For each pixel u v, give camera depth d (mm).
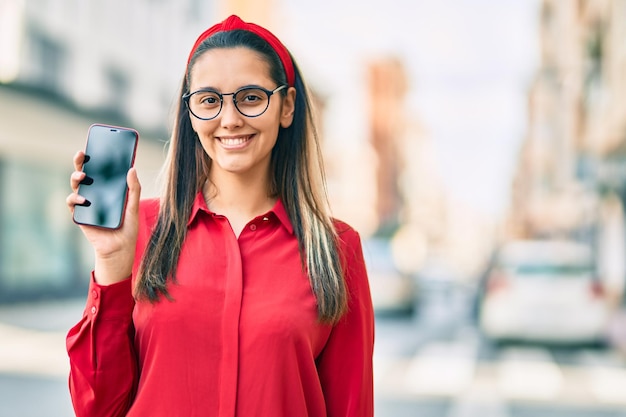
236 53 1832
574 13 31344
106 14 21547
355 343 1916
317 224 1888
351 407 1894
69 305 17031
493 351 10961
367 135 83750
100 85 21250
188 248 1816
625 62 18578
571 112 32344
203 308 1751
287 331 1755
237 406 1727
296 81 2006
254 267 1814
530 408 6738
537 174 52594
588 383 8148
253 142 1848
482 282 15219
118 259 1757
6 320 13328
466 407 6762
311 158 1998
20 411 6074
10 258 17000
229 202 1919
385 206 83000
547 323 10977
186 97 1850
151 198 1965
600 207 25391
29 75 17453
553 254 11469
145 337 1778
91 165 1786
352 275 1938
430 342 12141
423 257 66750
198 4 29703
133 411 1748
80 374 1743
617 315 14609
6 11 16453
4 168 17047
